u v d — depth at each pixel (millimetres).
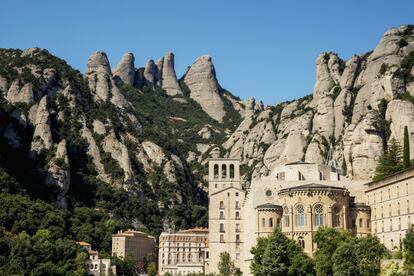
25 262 195375
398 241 144250
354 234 160750
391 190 150375
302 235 156875
